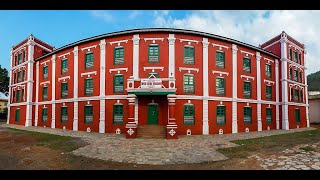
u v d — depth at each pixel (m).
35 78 32.25
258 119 27.23
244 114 26.16
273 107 29.53
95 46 25.08
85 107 25.12
